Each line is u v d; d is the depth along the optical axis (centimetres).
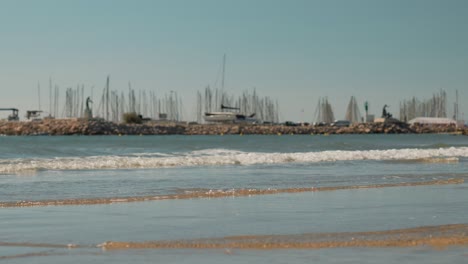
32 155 4628
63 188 2297
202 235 1280
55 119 16450
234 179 2700
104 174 2986
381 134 17575
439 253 1085
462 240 1190
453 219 1485
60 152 4975
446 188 2288
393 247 1138
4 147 5144
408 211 1638
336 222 1445
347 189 2245
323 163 3894
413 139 11812
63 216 1568
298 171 3203
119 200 1895
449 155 4762
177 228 1373
